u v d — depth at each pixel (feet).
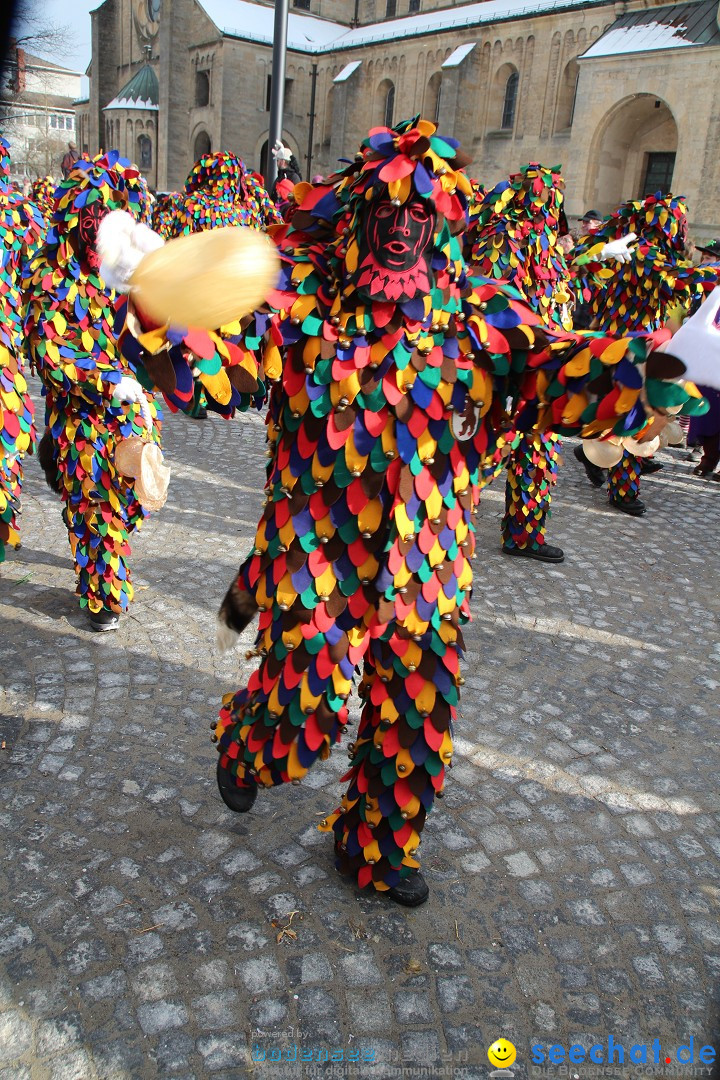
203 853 8.05
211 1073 6.01
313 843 8.32
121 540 11.82
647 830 8.99
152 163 153.89
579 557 17.04
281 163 37.22
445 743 7.00
